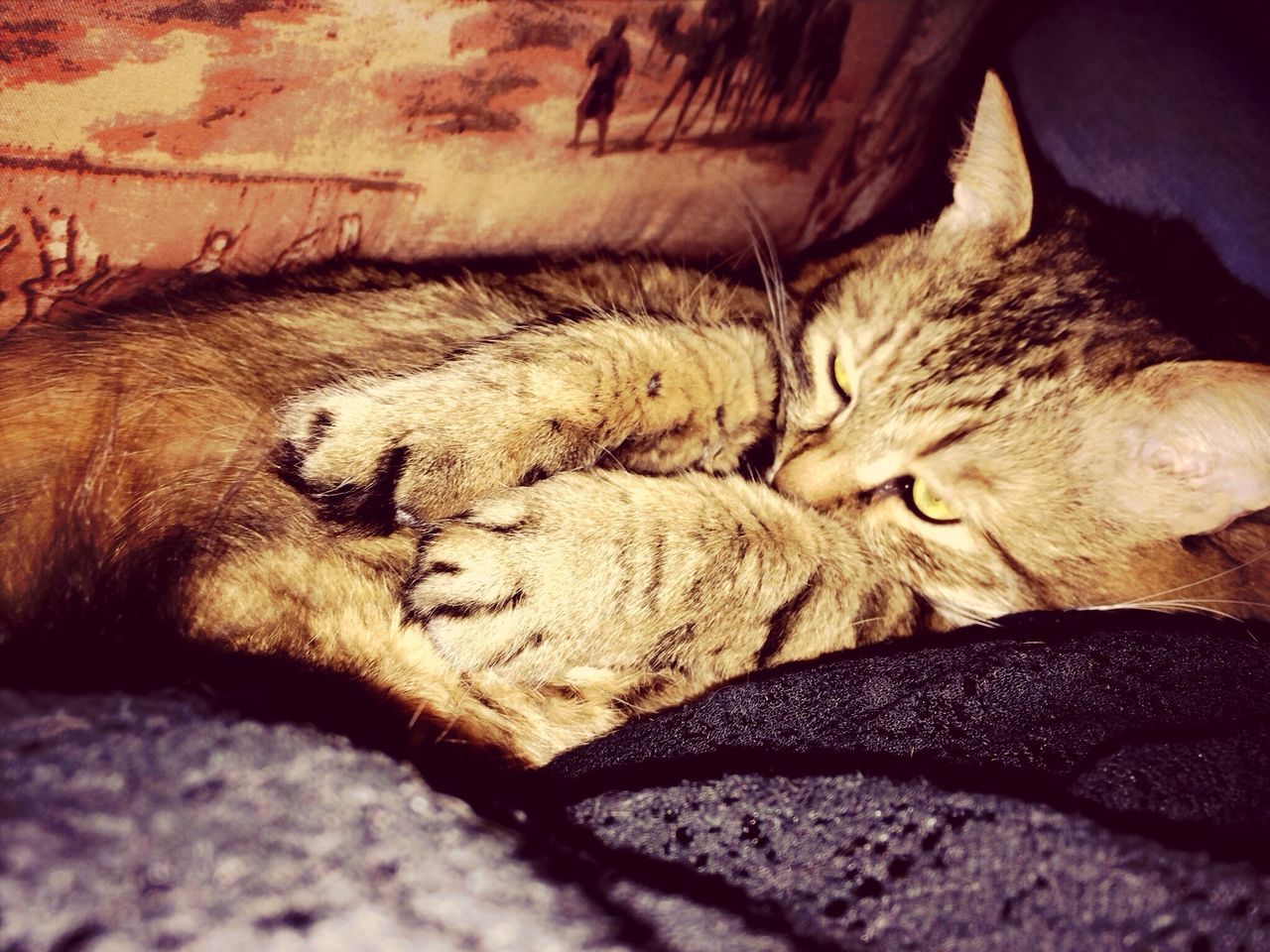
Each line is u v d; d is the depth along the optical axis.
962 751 0.22
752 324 0.35
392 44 0.27
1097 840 0.19
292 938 0.14
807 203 0.40
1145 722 0.23
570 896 0.16
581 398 0.28
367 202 0.29
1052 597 0.32
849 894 0.19
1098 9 0.39
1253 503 0.31
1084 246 0.35
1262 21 0.36
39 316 0.27
